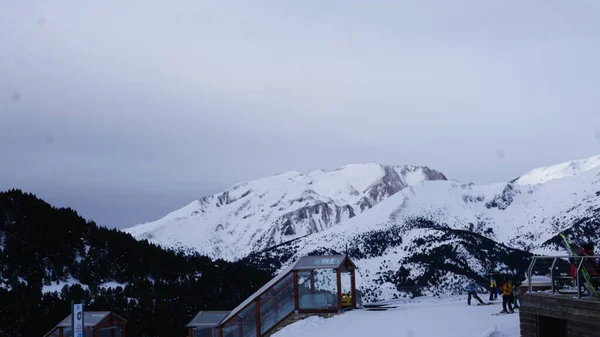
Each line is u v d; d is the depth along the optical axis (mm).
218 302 68688
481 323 25266
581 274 15773
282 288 32562
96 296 61031
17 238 72438
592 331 14383
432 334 23609
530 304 17203
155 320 58125
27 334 52625
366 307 36625
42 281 66438
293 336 27484
